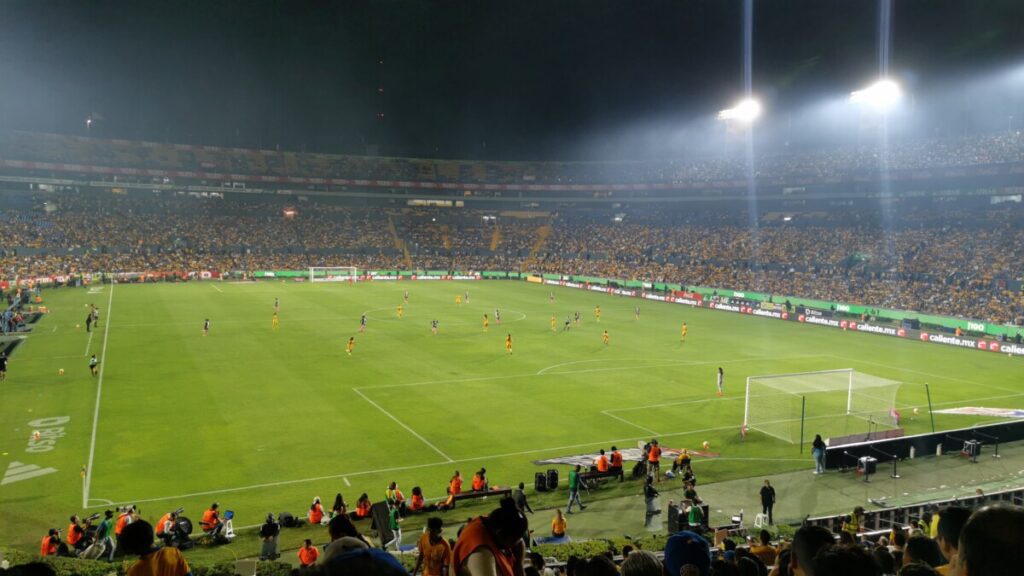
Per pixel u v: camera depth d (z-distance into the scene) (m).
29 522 24.17
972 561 3.48
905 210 103.56
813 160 118.19
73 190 126.69
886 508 25.52
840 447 31.00
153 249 115.81
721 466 31.31
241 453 31.73
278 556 21.89
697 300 93.75
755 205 127.56
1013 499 24.77
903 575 4.47
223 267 117.31
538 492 28.23
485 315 74.56
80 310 75.06
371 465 30.70
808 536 4.80
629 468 31.05
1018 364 55.81
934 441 32.59
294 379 46.12
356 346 58.28
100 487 27.42
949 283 80.69
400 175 152.75
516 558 5.59
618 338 65.38
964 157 97.38
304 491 27.69
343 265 128.00
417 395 42.78
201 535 23.44
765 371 51.66
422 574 8.96
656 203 145.38
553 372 50.09
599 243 132.25
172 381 44.78
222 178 137.25
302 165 148.00
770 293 91.38
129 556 21.72
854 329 73.50
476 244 141.50
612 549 17.98
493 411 39.59
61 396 40.59
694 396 43.72
